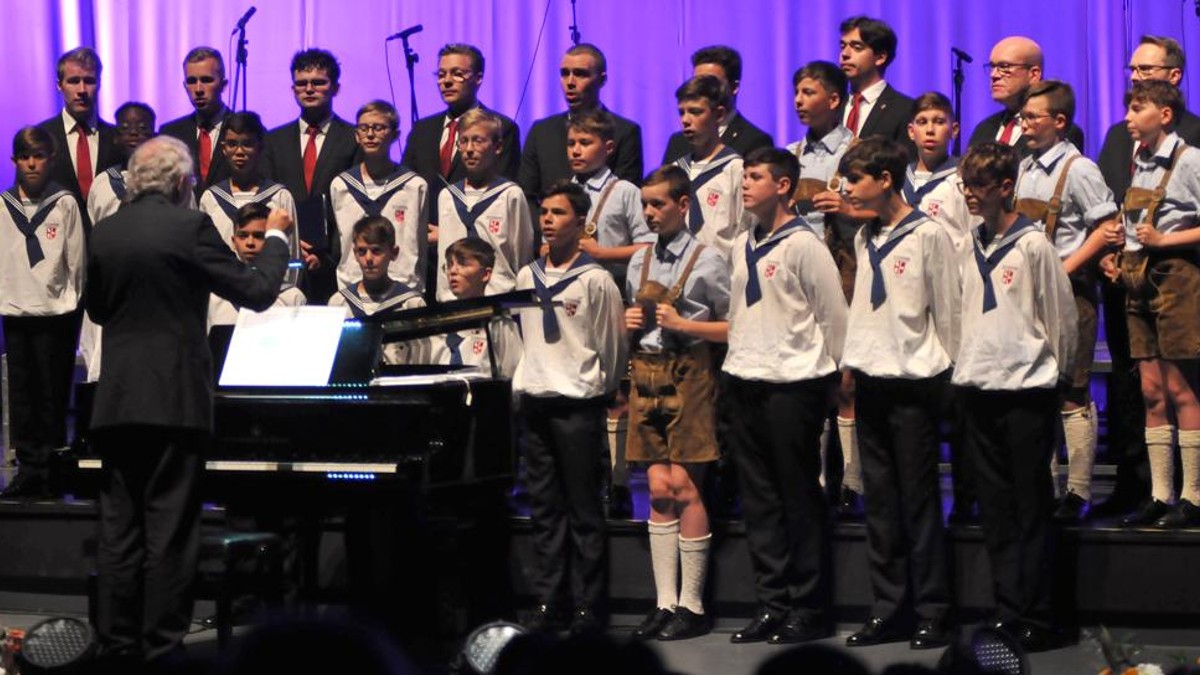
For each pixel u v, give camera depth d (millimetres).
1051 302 13820
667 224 14945
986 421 14000
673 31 23391
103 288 13086
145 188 13266
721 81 16625
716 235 16297
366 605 14281
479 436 14141
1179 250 14531
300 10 24391
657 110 23484
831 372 14469
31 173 17625
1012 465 13992
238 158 18062
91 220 18625
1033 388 13797
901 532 14461
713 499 16172
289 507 14195
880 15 22672
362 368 14047
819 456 14711
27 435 17594
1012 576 14102
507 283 17203
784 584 14797
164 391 12914
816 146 16359
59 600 16797
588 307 15023
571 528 15391
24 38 24438
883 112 16812
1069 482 15281
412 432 13742
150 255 12906
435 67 24141
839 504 16234
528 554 15695
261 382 14172
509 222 17219
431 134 19156
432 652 14227
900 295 14133
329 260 17969
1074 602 14586
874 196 14172
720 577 15359
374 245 16469
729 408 14859
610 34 23562
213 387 13945
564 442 15078
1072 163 15000
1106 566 14516
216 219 18125
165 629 13078
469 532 15000
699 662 14070
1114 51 22031
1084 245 14438
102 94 24703
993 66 16406
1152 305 14516
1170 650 13906
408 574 14227
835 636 15016
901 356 14086
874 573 14516
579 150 16719
